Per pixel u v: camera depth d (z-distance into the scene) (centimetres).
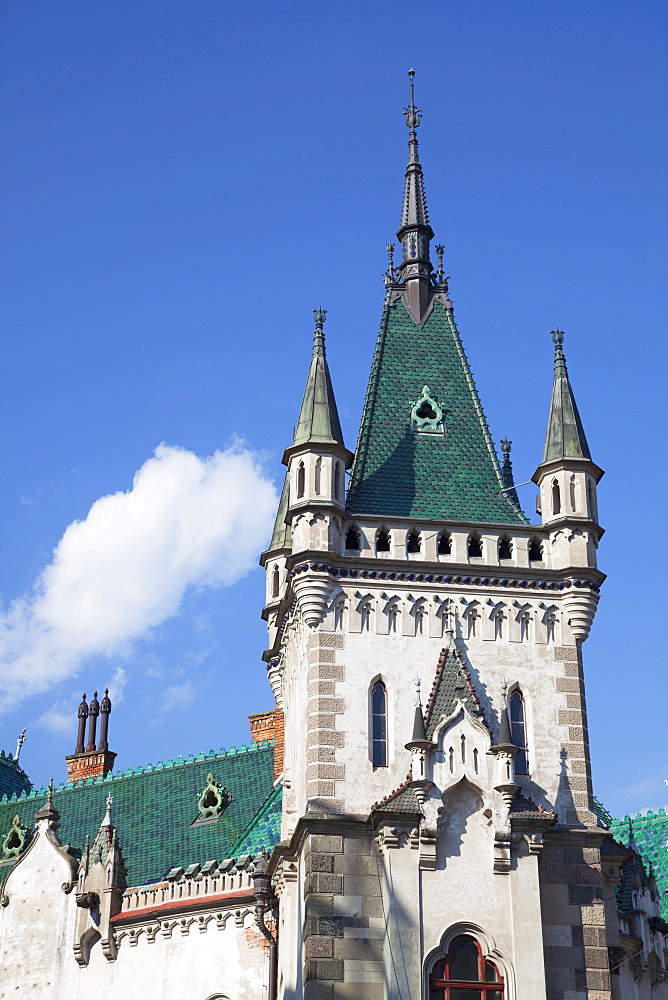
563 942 4956
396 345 6138
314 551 5331
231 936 5969
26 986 6469
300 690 5403
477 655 5331
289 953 5241
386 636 5309
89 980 6316
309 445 5509
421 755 5003
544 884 5025
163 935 6156
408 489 5691
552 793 5172
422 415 5934
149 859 6669
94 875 6438
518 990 4797
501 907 4900
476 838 4972
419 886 4881
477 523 5516
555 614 5438
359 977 4816
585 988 4909
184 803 6981
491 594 5422
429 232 6462
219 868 6119
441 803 4962
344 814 5025
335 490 5500
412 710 5203
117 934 6294
